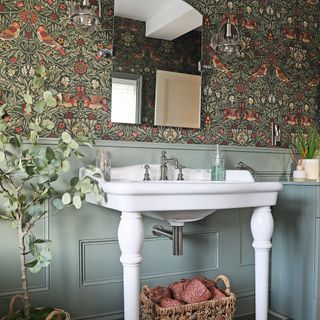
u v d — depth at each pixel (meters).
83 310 1.91
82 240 1.91
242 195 1.67
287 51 2.54
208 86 2.26
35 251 1.53
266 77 2.46
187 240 2.17
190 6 2.21
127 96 2.03
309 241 2.11
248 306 2.33
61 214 1.87
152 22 2.09
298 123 2.57
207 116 2.26
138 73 2.05
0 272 1.75
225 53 2.24
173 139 2.16
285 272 2.27
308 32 2.63
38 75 1.63
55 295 1.86
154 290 1.84
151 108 2.09
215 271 2.24
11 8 1.78
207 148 2.23
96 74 1.96
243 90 2.38
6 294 1.76
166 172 2.02
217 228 2.25
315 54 2.63
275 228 2.35
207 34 2.26
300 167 2.33
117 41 2.01
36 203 1.66
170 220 1.79
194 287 1.78
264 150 2.41
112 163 1.97
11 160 1.68
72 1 1.91
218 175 2.08
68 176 1.87
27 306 1.57
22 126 1.80
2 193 1.59
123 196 1.45
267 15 2.47
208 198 1.58
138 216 1.47
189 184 1.52
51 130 1.86
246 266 2.34
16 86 1.79
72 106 1.90
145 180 1.96
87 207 1.92
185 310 1.68
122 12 2.02
